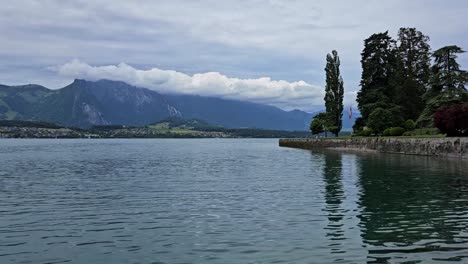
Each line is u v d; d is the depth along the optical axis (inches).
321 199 1051.3
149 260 584.1
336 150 3745.1
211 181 1499.8
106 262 580.7
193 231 739.4
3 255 616.4
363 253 594.9
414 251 600.1
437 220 789.2
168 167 2201.0
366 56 4133.9
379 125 3604.8
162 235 716.0
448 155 2379.4
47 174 1824.6
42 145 6929.1
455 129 2492.6
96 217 872.3
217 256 594.2
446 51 3353.8
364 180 1423.5
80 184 1439.5
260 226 767.1
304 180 1477.6
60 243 676.7
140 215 885.8
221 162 2591.0
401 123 3612.2
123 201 1066.7
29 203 1050.1
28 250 640.4
